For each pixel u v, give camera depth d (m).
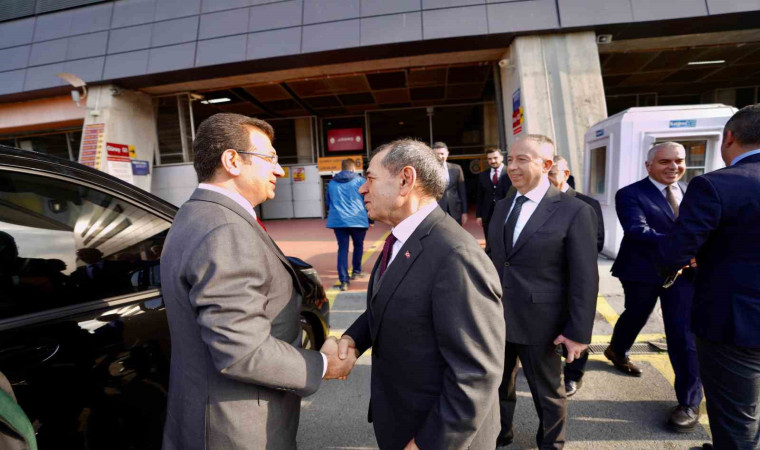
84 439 1.33
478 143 13.49
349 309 4.20
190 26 9.33
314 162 13.97
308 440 2.17
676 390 2.17
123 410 1.45
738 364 1.40
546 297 1.73
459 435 0.98
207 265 0.95
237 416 1.03
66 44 10.10
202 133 1.13
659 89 13.70
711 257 1.47
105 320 1.41
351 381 2.79
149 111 11.02
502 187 4.75
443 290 1.00
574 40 7.95
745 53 9.47
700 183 1.44
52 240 1.38
